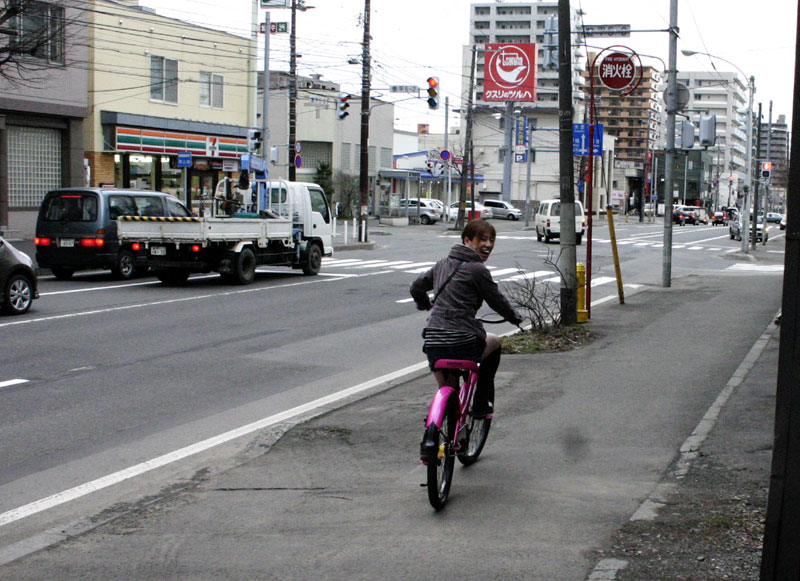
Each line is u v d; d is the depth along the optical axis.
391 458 6.97
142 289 19.17
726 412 8.01
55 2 26.34
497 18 142.25
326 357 11.80
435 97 32.06
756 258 37.69
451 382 6.13
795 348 3.58
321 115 63.44
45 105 29.70
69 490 6.29
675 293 20.03
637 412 8.23
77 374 10.34
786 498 3.60
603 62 17.27
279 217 22.11
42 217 20.75
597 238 50.56
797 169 3.58
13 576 4.68
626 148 149.38
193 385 9.91
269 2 36.81
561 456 6.84
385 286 20.72
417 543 5.02
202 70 38.03
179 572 4.69
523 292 14.34
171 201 22.59
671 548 4.78
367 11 36.19
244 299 17.75
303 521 5.50
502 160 103.19
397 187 70.56
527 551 4.83
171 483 6.45
